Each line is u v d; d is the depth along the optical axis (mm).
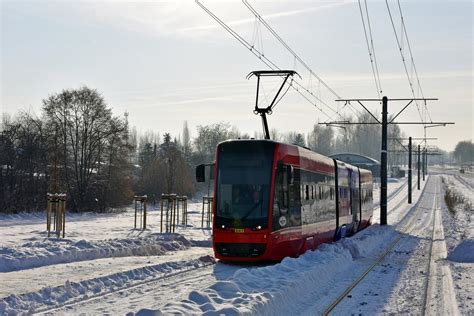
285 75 26984
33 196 55750
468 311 13789
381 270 21359
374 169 109938
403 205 76125
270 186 19719
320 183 25672
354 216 35094
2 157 54875
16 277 17078
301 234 22141
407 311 13719
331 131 124188
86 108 61438
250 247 19375
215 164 20328
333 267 19844
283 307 13102
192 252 27656
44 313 12289
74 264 20344
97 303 13492
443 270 21500
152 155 91250
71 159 61812
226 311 10852
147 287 15688
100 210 61000
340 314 13156
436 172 195750
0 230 33312
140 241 27484
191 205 70312
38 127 58562
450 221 48938
